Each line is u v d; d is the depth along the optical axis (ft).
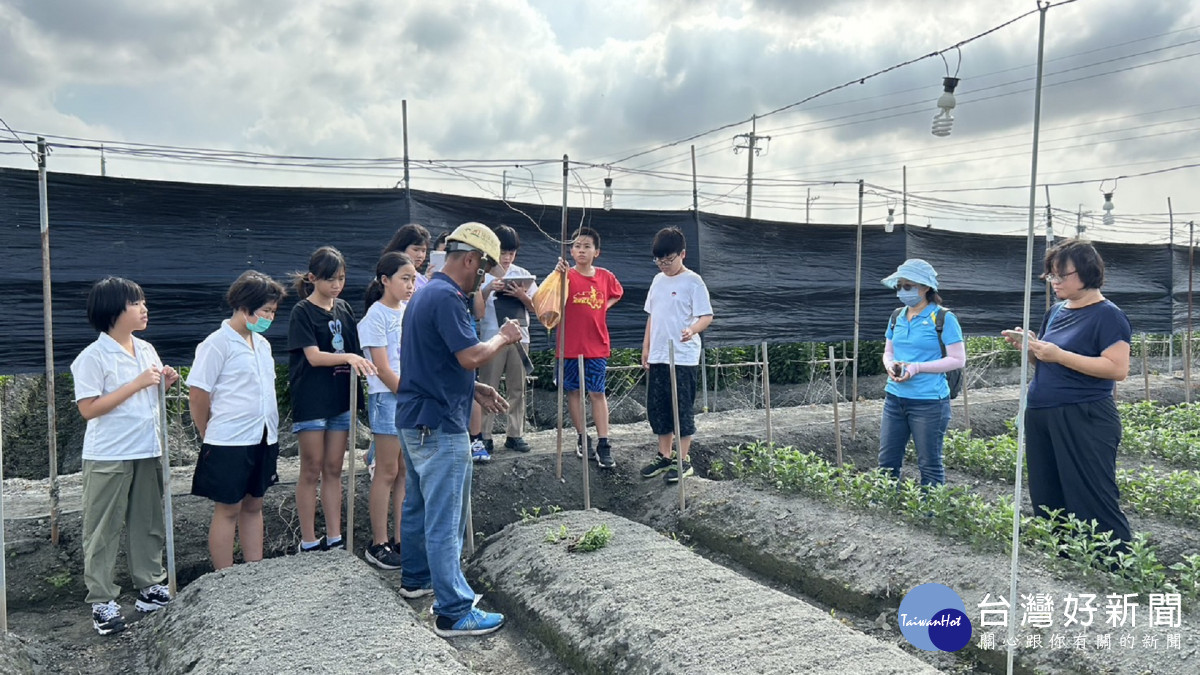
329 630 13.58
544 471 23.75
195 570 18.63
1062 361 15.88
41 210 17.98
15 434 36.78
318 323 17.74
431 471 14.51
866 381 53.21
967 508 18.01
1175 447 30.07
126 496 15.90
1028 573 15.70
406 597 16.61
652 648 12.98
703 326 22.54
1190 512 21.30
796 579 18.17
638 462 25.29
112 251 20.26
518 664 14.46
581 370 22.59
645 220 28.40
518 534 18.63
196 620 14.21
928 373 19.40
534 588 16.14
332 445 18.49
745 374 50.21
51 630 15.97
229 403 16.24
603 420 24.40
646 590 15.08
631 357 42.39
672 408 21.93
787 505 20.81
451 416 14.48
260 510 17.60
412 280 18.03
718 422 33.68
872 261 33.40
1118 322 15.71
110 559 15.70
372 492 18.58
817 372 52.49
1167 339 65.31
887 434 20.67
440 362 14.30
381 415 17.94
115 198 20.24
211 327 21.57
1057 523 16.81
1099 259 15.88
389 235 23.59
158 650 14.24
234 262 21.79
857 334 28.32
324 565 16.46
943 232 35.70
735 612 14.11
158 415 16.47
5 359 19.02
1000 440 28.91
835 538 18.58
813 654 12.55
